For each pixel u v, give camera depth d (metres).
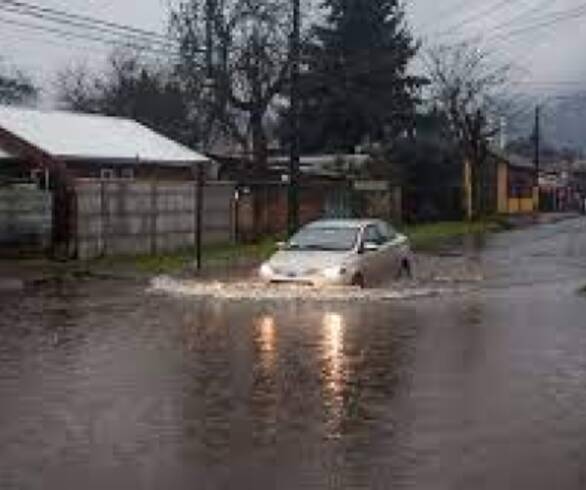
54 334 16.09
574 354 14.02
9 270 28.64
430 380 12.08
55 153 35.03
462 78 70.75
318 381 12.02
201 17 53.25
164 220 35.56
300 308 19.55
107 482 7.89
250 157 55.62
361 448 8.94
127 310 19.48
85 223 32.38
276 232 43.72
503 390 11.47
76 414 10.20
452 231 53.84
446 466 8.36
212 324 17.23
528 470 8.23
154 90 74.50
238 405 10.67
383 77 63.12
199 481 7.93
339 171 55.06
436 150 61.91
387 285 23.61
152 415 10.17
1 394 11.18
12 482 7.87
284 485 7.84
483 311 19.19
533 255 36.78
